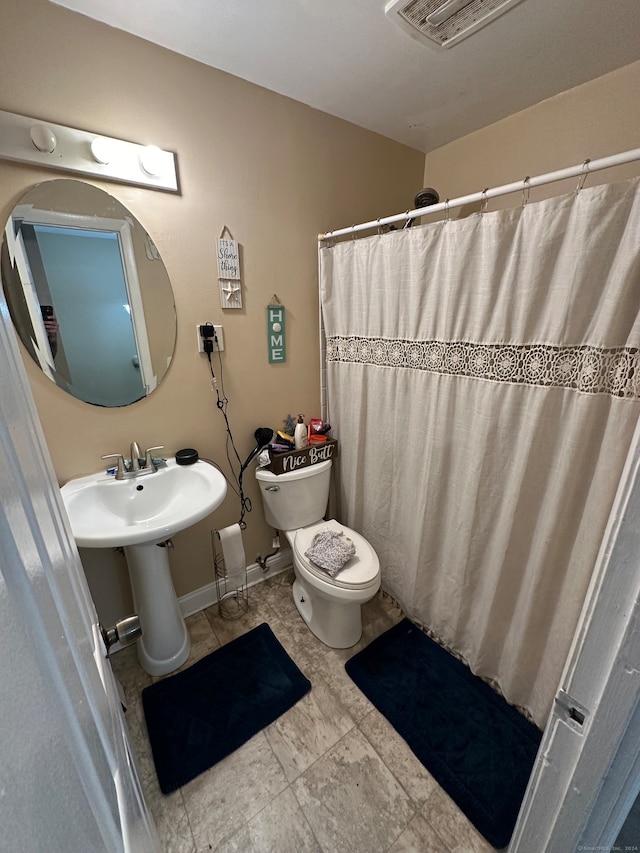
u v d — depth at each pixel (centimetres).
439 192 203
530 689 132
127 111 120
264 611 183
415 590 167
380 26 114
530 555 124
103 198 122
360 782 116
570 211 97
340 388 188
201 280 147
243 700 139
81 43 109
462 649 155
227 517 183
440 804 110
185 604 180
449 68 134
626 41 119
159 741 126
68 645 34
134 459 142
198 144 134
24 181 110
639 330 89
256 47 123
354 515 195
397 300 147
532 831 60
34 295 118
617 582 41
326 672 151
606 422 100
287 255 168
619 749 44
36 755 21
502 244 110
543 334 108
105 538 105
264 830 105
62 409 130
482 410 125
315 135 161
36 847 19
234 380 167
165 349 146
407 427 159
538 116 156
